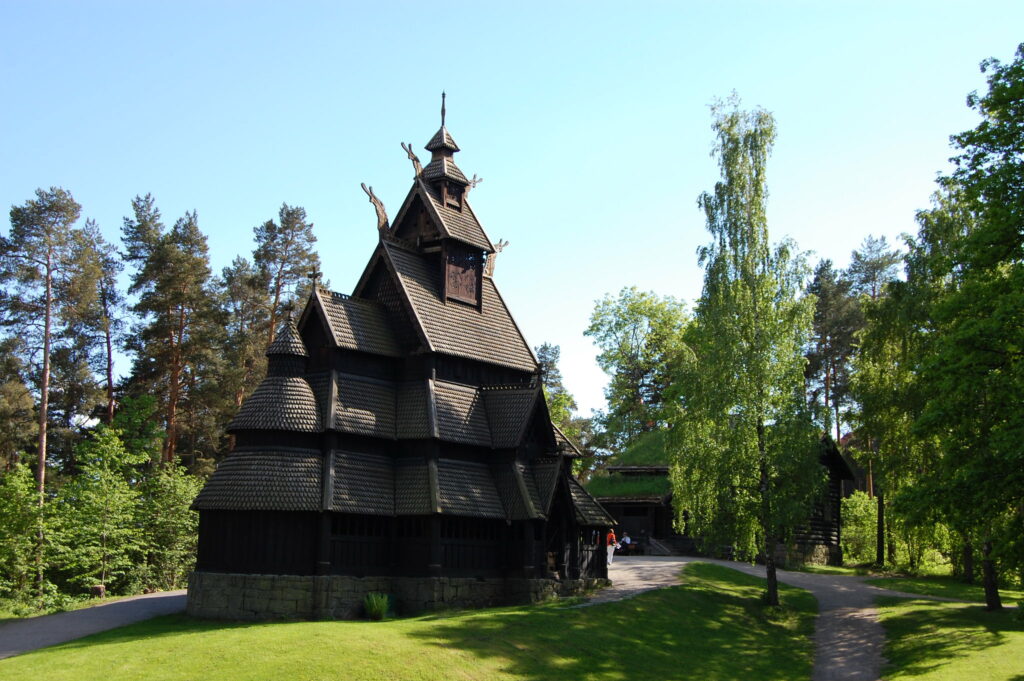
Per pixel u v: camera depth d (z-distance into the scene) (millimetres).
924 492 32844
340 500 39438
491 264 53406
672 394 50625
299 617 37969
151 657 29422
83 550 50656
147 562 57312
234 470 39375
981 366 31297
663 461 74250
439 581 40688
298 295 76688
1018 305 29109
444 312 47312
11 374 68188
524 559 43688
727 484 45750
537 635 34875
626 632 37812
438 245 48562
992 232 31359
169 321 71438
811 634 43750
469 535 42812
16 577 50094
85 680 27188
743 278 47469
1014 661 35219
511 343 50812
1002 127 31875
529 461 46281
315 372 42875
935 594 54812
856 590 55375
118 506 53625
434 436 42188
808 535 69938
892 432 53406
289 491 38781
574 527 46750
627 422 92875
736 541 46531
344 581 39250
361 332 43875
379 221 48125
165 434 69812
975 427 33281
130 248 79438
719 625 42438
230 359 75750
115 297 80125
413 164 50031
